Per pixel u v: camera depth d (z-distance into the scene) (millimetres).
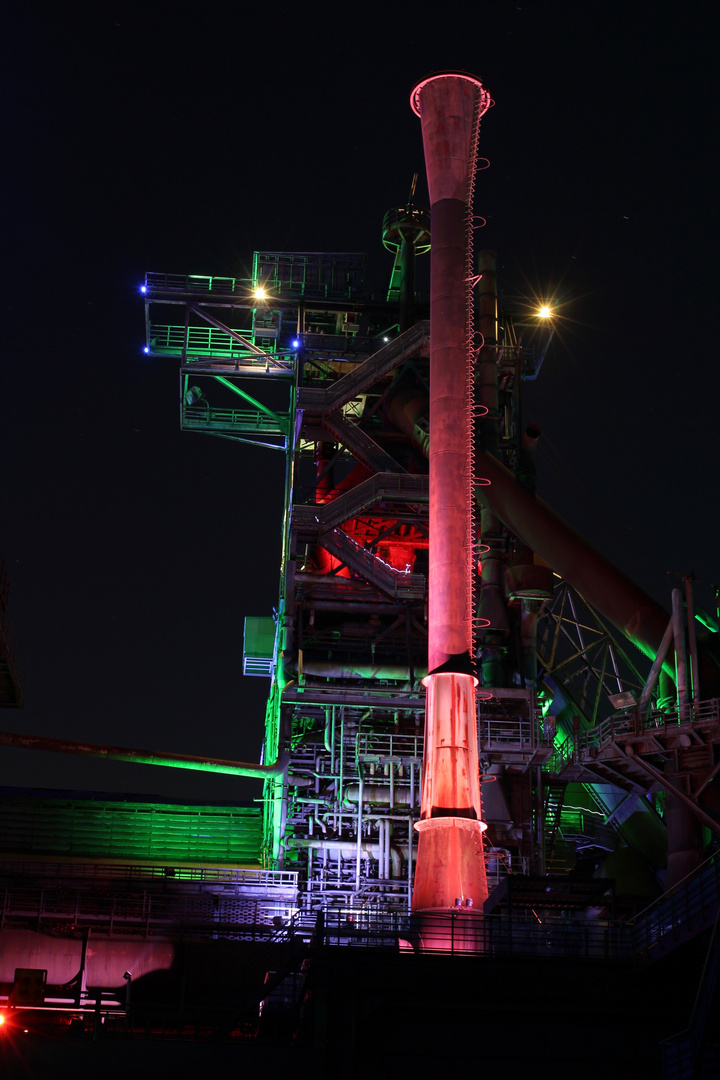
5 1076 33906
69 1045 34562
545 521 62969
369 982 37062
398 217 76812
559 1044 37000
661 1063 35000
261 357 77125
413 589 65500
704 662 53062
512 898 42562
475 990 37281
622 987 37875
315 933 38250
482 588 67188
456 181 59500
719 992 33719
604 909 42812
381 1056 36469
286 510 75250
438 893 47688
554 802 64625
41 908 51625
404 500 66375
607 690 68125
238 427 80250
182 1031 41938
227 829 65562
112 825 64500
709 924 35156
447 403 56156
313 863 60844
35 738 56594
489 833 62125
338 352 73500
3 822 63531
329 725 63000
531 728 60812
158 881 55844
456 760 50344
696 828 50812
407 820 61250
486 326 72125
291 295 75688
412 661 65250
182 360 76438
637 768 53062
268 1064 35312
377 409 75000
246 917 54625
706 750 50312
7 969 50000
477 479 63719
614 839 69438
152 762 58812
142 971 50344
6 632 51844
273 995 43062
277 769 62031
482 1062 36625
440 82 59781
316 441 71250
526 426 70875
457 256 58438
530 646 66938
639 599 59469
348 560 65875
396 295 78750
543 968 37969
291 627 64875
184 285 76000
